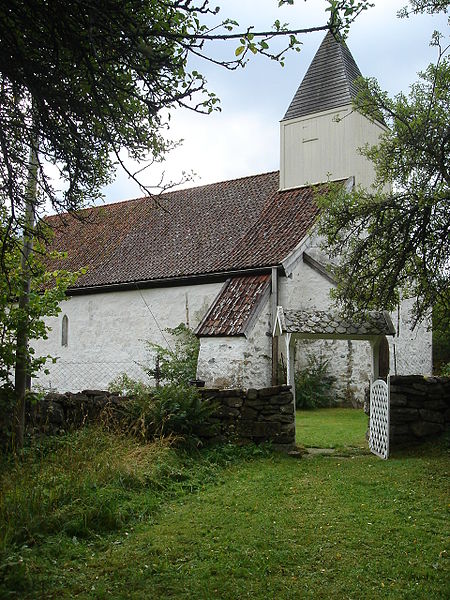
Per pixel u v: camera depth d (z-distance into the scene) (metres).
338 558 5.20
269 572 4.92
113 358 21.27
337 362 18.78
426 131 9.52
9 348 8.77
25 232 6.17
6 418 8.66
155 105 4.96
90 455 7.66
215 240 20.42
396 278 10.02
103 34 4.66
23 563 4.71
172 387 10.43
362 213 10.37
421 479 8.04
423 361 21.48
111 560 5.11
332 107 21.22
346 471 8.71
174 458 8.69
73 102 4.98
